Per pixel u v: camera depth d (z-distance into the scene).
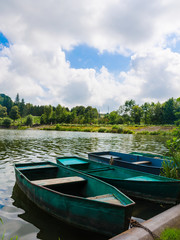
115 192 4.60
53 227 4.48
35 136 32.47
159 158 9.34
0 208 5.39
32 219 4.81
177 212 4.20
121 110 87.62
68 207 4.37
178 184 5.46
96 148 18.62
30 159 12.35
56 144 21.03
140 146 21.03
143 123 83.44
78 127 66.31
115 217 3.74
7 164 10.70
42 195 5.07
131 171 7.01
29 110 139.25
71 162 8.86
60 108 94.06
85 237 4.15
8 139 25.75
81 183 6.07
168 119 70.94
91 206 4.02
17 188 6.94
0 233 4.21
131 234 3.26
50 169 7.55
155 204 5.90
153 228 3.50
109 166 7.81
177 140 6.82
